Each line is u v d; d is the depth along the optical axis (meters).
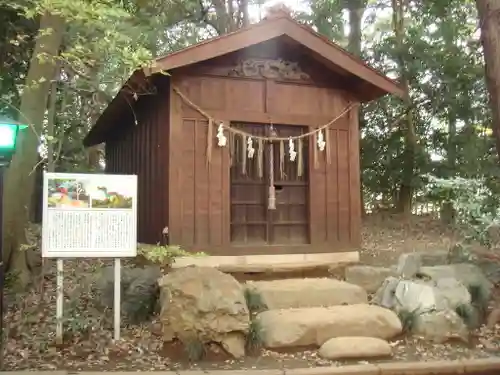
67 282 7.33
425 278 7.16
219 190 8.02
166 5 14.27
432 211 15.41
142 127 9.63
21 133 7.40
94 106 11.77
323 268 8.15
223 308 5.29
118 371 4.72
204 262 7.79
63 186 5.33
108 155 14.23
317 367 4.91
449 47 14.05
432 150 15.16
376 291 7.20
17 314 6.10
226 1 16.41
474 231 7.96
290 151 8.24
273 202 8.15
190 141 7.95
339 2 14.80
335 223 8.62
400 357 5.29
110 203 5.41
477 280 6.98
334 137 8.77
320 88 8.70
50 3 5.27
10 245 7.25
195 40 16.64
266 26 7.83
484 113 14.07
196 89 8.02
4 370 4.67
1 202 4.37
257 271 7.72
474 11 14.09
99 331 5.66
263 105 8.34
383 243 11.93
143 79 7.75
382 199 16.69
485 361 5.16
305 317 5.61
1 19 9.07
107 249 5.36
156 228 8.38
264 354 5.27
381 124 15.52
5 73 9.95
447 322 5.86
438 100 14.43
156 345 5.37
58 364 4.88
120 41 6.95
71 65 6.98
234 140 8.25
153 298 6.19
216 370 4.80
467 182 7.94
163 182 8.05
